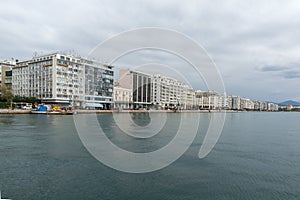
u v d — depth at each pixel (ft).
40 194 52.21
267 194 54.03
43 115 310.24
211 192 54.65
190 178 63.41
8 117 271.69
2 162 75.41
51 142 109.29
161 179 62.18
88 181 60.03
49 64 387.34
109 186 57.06
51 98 385.91
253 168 73.15
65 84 392.47
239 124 248.93
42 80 402.52
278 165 76.59
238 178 63.93
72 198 50.62
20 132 142.72
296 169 72.43
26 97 399.03
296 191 55.67
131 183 59.36
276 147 107.55
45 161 76.79
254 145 112.37
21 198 50.29
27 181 59.52
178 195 52.90
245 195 53.36
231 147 106.11
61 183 58.49
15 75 456.86
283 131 181.16
